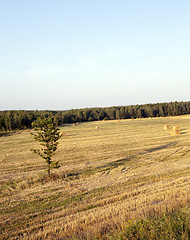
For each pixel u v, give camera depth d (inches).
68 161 893.8
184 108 4638.3
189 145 1099.3
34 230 337.4
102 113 4522.6
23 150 1254.9
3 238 320.8
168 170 645.3
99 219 318.7
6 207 444.8
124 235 210.4
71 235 273.7
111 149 1108.5
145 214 273.6
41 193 524.4
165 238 187.5
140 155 926.4
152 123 2628.0
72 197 479.2
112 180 587.5
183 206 279.4
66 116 4092.0
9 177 699.4
